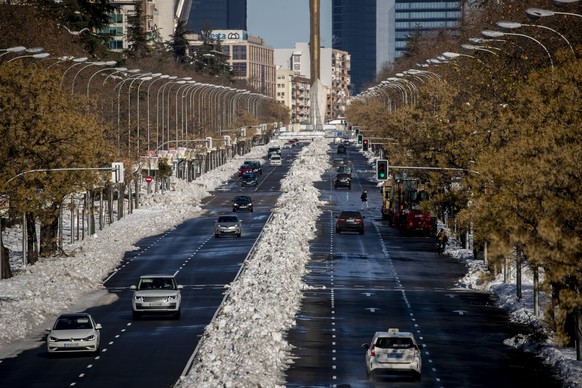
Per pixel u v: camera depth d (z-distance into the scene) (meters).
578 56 97.62
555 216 76.81
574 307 73.81
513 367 87.25
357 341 97.62
